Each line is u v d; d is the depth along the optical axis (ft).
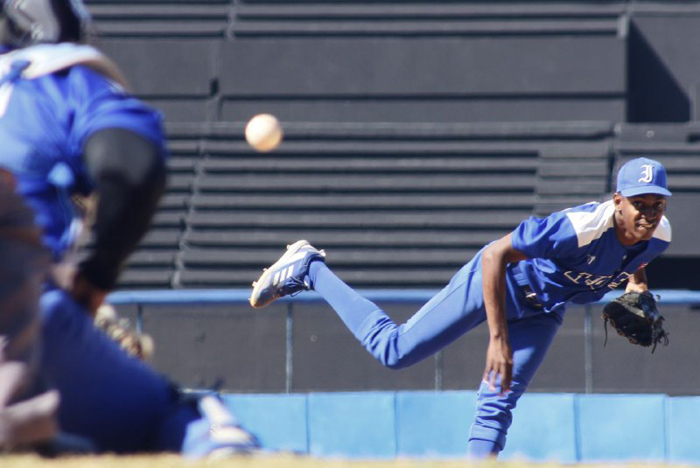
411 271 164.25
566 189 171.63
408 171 176.45
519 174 175.11
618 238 55.88
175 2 195.00
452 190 173.78
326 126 180.96
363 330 62.90
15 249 27.04
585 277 58.08
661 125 178.09
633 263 57.72
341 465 28.73
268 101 187.62
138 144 27.81
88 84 28.91
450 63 186.19
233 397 106.42
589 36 188.03
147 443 31.24
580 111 184.75
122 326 41.98
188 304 112.78
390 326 62.49
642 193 54.13
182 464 27.25
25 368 27.27
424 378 138.00
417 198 172.55
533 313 61.31
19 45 31.24
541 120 184.96
